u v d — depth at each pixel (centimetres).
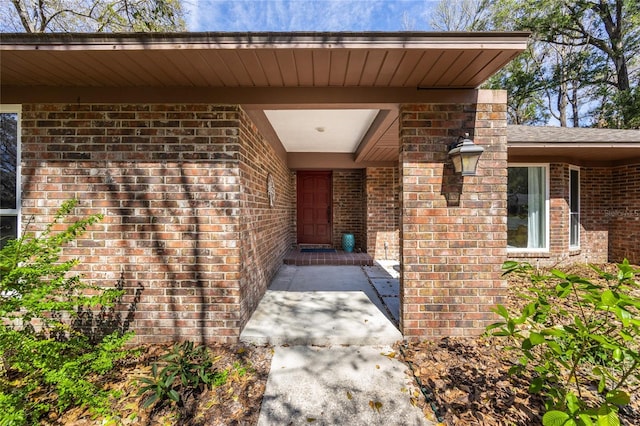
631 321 148
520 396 220
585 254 692
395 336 309
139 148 308
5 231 317
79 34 228
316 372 258
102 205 307
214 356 282
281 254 639
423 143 307
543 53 1467
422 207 309
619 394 149
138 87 303
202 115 309
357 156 657
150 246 309
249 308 352
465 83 299
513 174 646
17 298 231
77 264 277
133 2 773
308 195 852
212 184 310
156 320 310
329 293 452
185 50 235
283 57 247
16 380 237
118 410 212
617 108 1197
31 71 271
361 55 245
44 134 306
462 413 207
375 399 224
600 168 693
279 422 203
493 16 1363
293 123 463
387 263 686
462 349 288
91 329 311
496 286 309
